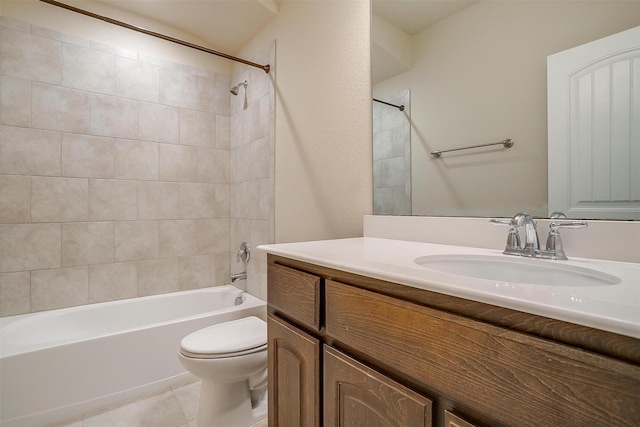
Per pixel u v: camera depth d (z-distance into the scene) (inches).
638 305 16.1
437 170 47.0
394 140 52.5
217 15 82.0
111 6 80.7
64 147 75.7
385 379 25.1
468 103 43.3
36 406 55.0
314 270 34.3
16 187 70.6
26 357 54.4
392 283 25.4
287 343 37.3
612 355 14.5
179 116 92.0
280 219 77.7
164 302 86.7
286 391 37.4
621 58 30.5
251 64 80.4
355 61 58.3
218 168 99.3
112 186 82.0
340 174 61.6
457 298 20.9
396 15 51.8
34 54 72.1
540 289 19.4
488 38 41.1
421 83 48.7
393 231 50.9
